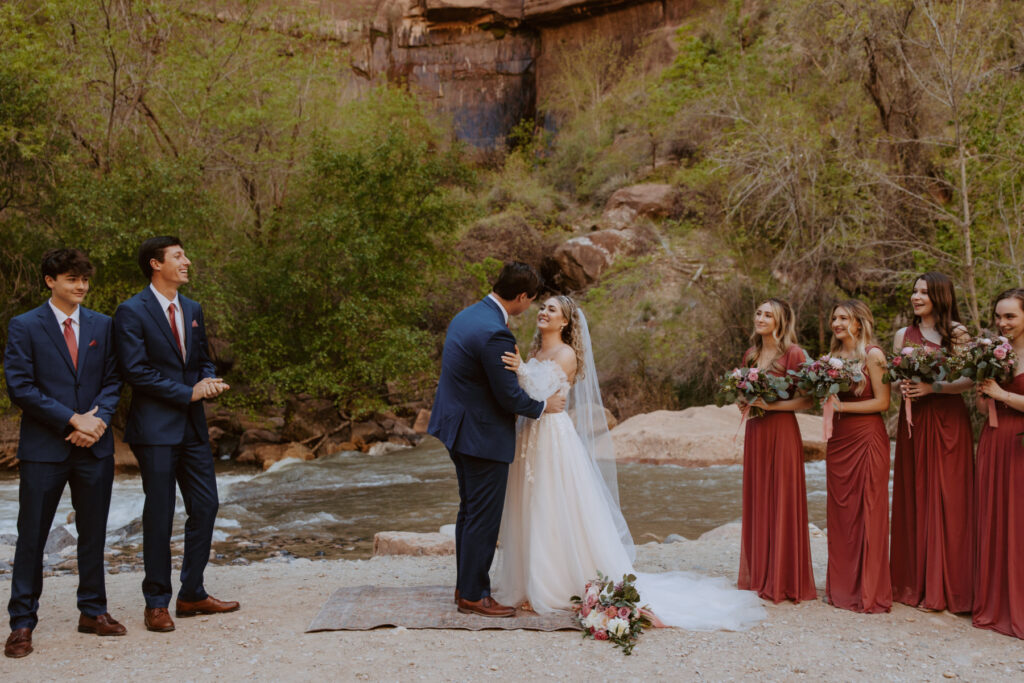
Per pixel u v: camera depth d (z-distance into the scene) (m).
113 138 14.09
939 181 13.25
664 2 28.75
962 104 12.11
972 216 12.07
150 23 14.62
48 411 3.90
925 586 4.51
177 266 4.31
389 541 6.79
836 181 14.14
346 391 15.45
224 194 15.30
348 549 7.67
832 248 13.90
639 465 12.12
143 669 3.60
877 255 13.75
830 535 4.66
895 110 14.41
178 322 4.36
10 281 13.52
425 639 3.96
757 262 16.53
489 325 4.19
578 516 4.42
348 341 15.25
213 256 14.27
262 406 16.12
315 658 3.71
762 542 4.75
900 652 3.80
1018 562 4.05
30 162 12.66
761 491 4.76
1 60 12.19
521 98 31.20
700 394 16.59
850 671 3.55
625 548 4.80
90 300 13.05
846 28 14.09
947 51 12.16
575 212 25.16
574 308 4.70
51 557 7.33
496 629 4.11
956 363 4.17
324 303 14.87
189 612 4.44
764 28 18.89
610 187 24.98
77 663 3.68
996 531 4.18
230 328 13.81
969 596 4.38
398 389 16.83
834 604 4.57
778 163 14.11
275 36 15.66
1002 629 4.07
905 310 13.96
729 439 12.30
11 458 13.52
